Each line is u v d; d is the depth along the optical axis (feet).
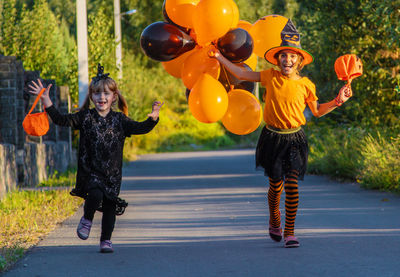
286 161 25.59
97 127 24.14
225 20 26.58
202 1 26.78
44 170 63.82
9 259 23.26
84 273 21.17
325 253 23.53
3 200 42.98
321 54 64.13
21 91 56.13
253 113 27.78
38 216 36.24
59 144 73.10
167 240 27.53
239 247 25.36
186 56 28.71
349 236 27.27
